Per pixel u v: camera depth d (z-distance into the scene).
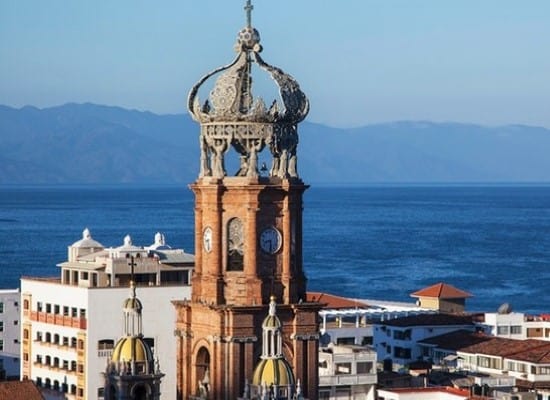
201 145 172.50
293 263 172.00
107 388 172.00
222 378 169.25
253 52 172.00
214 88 171.75
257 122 170.38
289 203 171.00
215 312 169.38
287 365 165.75
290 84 172.12
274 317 166.38
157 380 171.62
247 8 172.12
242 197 170.00
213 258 170.50
